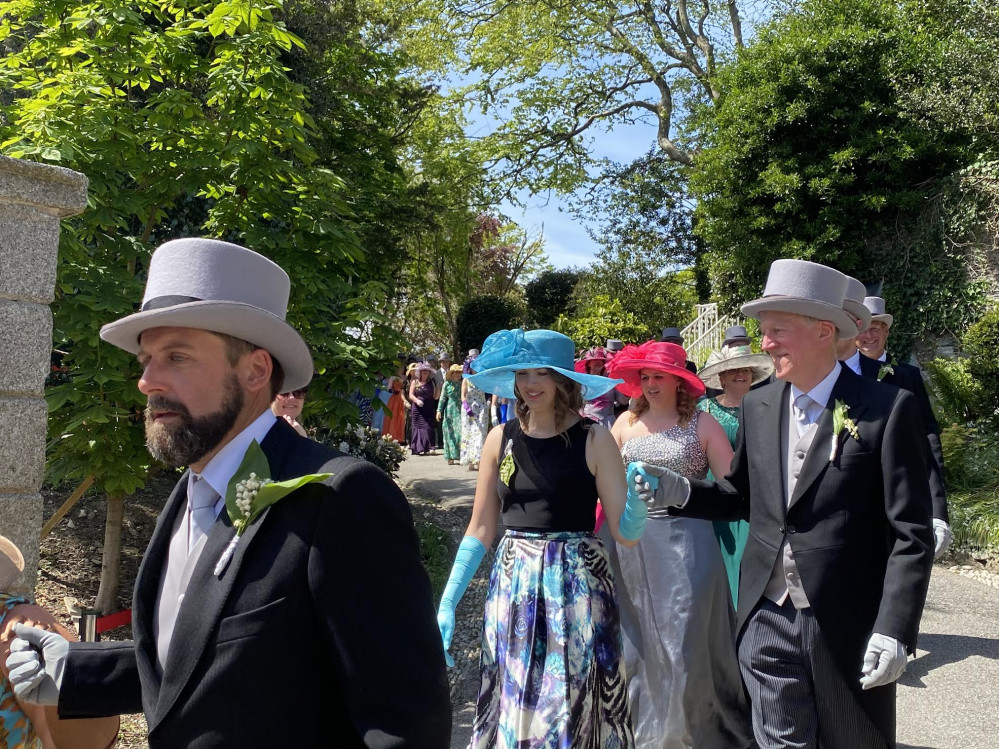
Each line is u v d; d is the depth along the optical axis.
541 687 3.23
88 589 6.49
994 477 9.61
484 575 8.09
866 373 5.24
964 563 8.37
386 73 13.70
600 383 3.41
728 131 15.36
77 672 1.82
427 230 16.00
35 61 6.42
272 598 1.52
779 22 16.28
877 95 14.54
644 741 4.09
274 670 1.51
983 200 13.30
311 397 6.55
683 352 4.68
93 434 5.59
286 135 6.05
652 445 4.59
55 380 7.28
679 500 3.23
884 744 2.92
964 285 13.37
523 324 30.72
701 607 4.09
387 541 1.58
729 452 4.54
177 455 1.67
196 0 6.34
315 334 6.24
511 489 3.46
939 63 13.56
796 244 14.65
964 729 4.68
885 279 14.33
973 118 13.19
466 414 14.91
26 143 5.61
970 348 10.80
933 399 11.17
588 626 3.29
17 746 2.16
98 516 7.55
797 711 2.96
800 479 3.01
